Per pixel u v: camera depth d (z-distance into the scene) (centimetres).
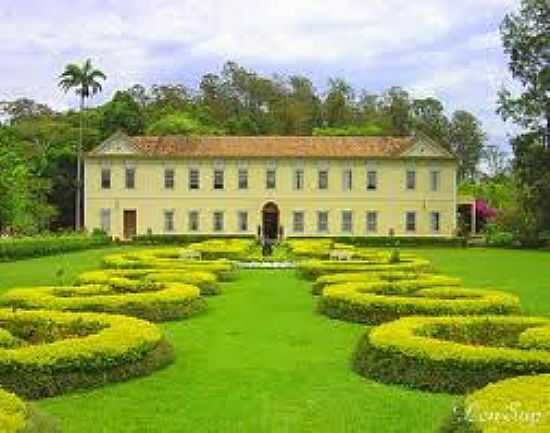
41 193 7356
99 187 7400
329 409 1166
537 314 2188
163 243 6994
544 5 6288
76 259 4681
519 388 1016
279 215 7412
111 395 1248
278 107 11831
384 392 1266
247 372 1423
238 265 3916
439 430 991
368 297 2047
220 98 12231
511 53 6359
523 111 6250
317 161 7412
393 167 7412
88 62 7819
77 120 9238
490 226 7750
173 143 7525
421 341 1358
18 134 9194
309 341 1755
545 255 5350
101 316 1638
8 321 1617
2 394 978
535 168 6262
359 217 7419
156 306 2041
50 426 960
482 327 1586
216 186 7412
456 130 11950
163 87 11638
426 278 2569
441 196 7412
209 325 1992
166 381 1346
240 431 1056
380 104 11981
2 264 4225
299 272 3347
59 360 1258
